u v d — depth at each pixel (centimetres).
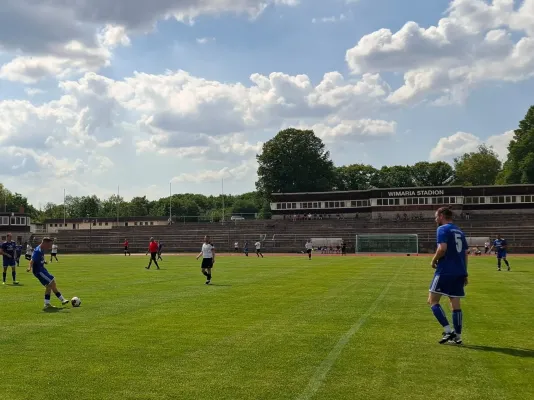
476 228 9112
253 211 17138
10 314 1730
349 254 8281
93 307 1888
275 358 1098
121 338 1312
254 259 6331
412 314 1680
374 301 2025
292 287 2627
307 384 916
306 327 1452
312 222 10850
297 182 13438
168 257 7125
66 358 1112
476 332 1370
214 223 11325
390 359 1083
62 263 5503
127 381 944
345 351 1156
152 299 2128
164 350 1179
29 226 11488
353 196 11719
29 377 973
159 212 18788
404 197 11038
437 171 16225
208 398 849
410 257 6931
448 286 1228
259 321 1555
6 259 3042
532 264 4909
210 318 1617
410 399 837
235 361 1076
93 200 19300
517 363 1047
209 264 2844
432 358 1090
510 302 1989
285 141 13488
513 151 12056
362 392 871
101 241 10512
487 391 873
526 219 9881
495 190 10725
